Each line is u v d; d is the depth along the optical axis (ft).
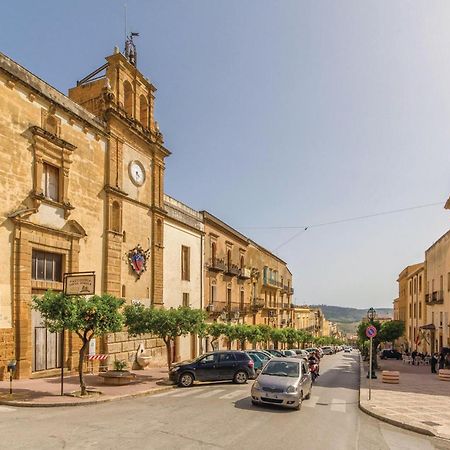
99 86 83.25
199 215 123.03
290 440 31.76
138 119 90.12
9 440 28.94
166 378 68.18
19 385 52.70
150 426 34.06
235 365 65.98
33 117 61.82
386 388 66.44
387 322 111.04
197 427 34.37
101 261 76.02
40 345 61.67
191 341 113.29
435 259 147.64
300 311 291.99
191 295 113.91
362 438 34.27
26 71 60.90
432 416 43.42
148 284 90.89
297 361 51.03
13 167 57.98
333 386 69.97
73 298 49.08
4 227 56.08
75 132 70.79
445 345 131.75
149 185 92.94
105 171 78.38
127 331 75.31
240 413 41.06
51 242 63.72
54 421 35.35
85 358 69.41
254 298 173.68
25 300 57.93
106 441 29.07
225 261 143.64
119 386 57.31
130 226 85.05
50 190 65.57
